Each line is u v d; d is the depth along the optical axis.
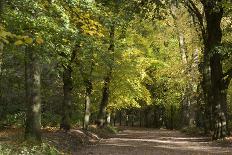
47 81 37.00
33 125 18.36
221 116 30.45
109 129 44.31
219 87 30.64
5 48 21.50
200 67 44.31
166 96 65.06
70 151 20.23
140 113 90.38
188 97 53.50
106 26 16.91
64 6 14.38
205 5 30.30
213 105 31.42
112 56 31.53
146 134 44.22
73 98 40.88
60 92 39.25
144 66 46.47
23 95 35.94
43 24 15.23
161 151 22.19
